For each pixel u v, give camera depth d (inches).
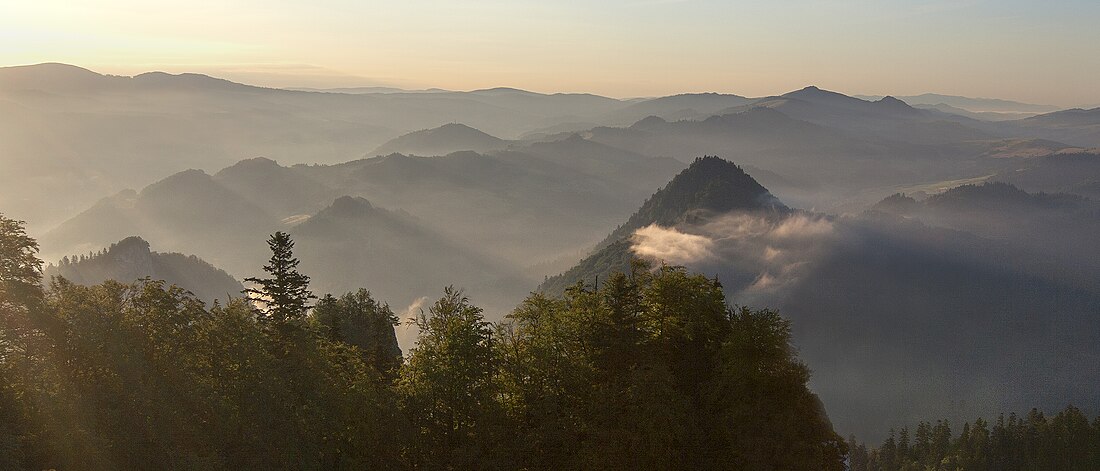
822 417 2406.5
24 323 1958.7
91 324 1991.9
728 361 2320.4
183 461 1859.0
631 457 2218.3
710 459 2260.1
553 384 2375.7
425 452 2261.3
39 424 1865.2
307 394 2176.4
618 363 2428.6
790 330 2377.0
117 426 1911.9
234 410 2069.4
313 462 2055.9
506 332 2635.3
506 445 2236.7
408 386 2356.1
